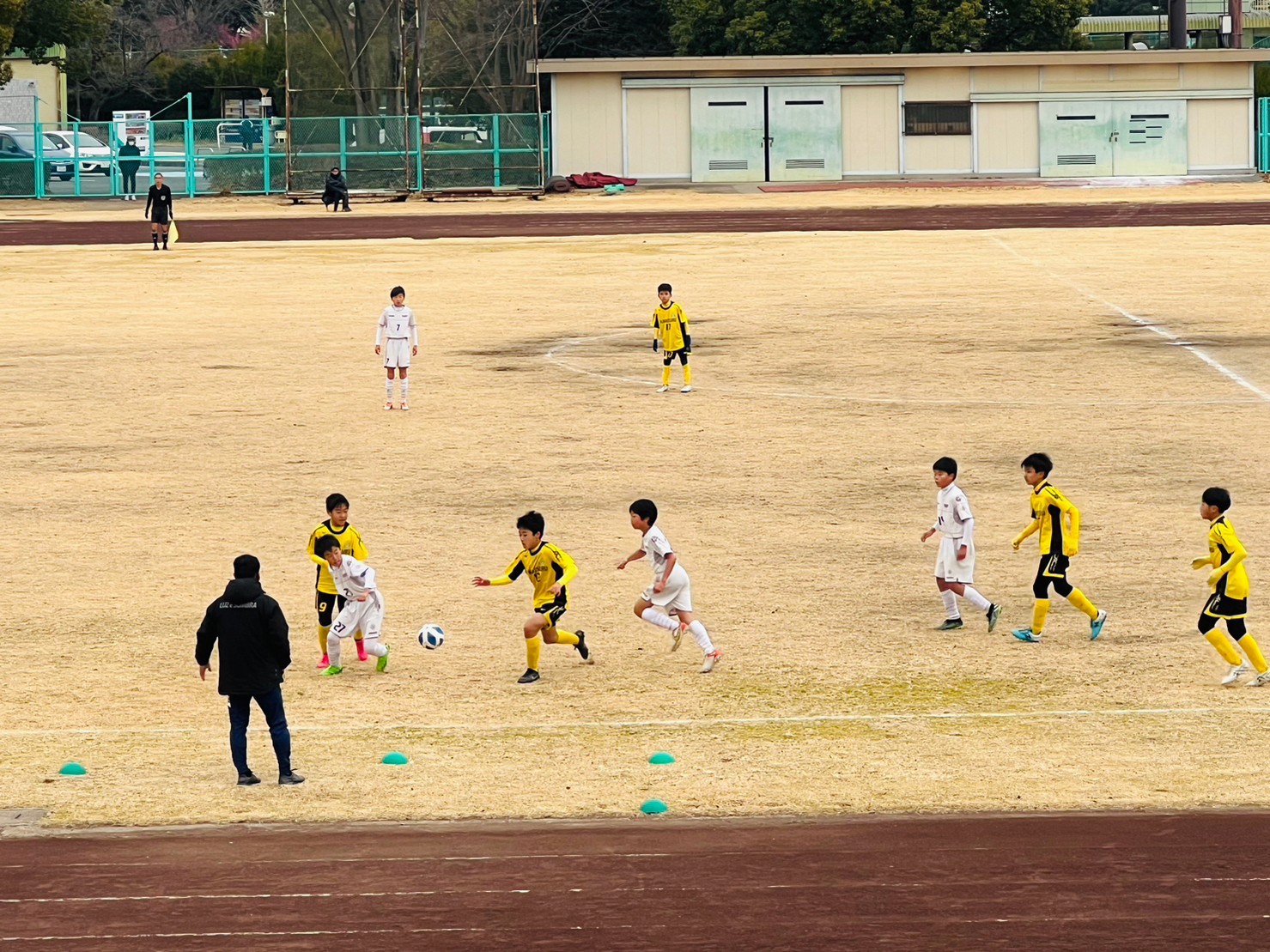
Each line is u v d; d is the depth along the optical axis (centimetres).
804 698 4156
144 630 4816
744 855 2998
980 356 9369
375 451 7238
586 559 5538
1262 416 7681
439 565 5484
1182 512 6028
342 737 3869
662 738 3825
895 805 3300
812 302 11569
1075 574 5294
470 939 2603
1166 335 9919
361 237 16388
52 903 2784
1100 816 3219
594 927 2645
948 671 4369
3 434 7644
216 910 2745
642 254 14400
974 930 2608
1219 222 16075
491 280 12975
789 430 7562
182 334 10569
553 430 7638
